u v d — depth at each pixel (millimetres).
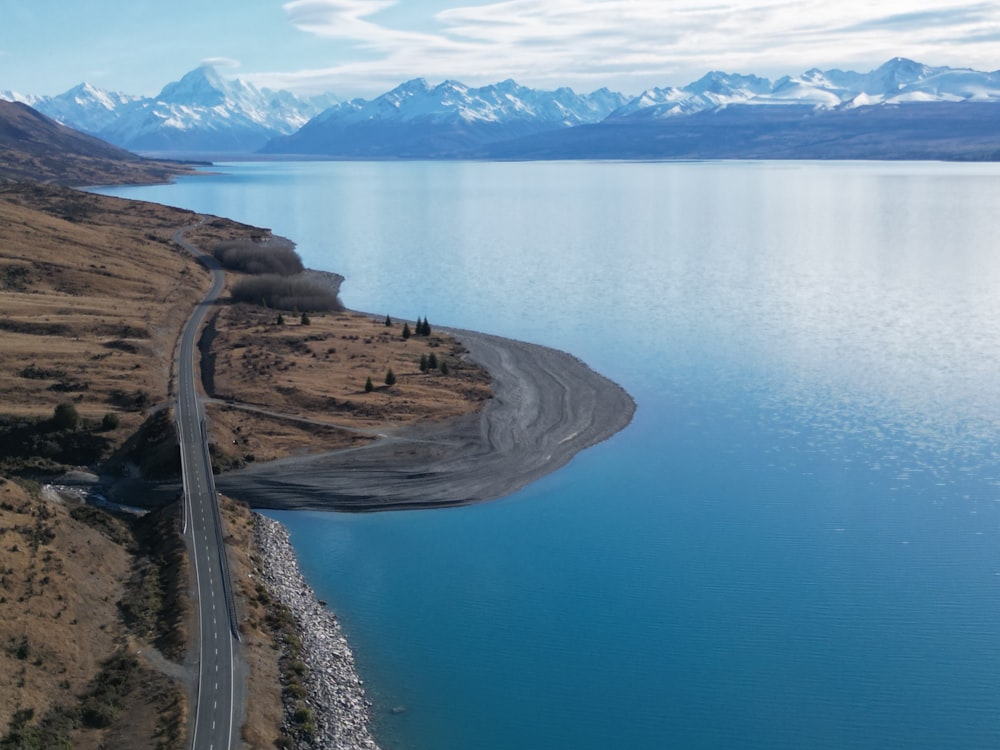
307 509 96625
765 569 81688
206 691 59469
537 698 64062
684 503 96375
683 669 67250
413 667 67812
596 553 85562
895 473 103375
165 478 100125
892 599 76375
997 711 62281
